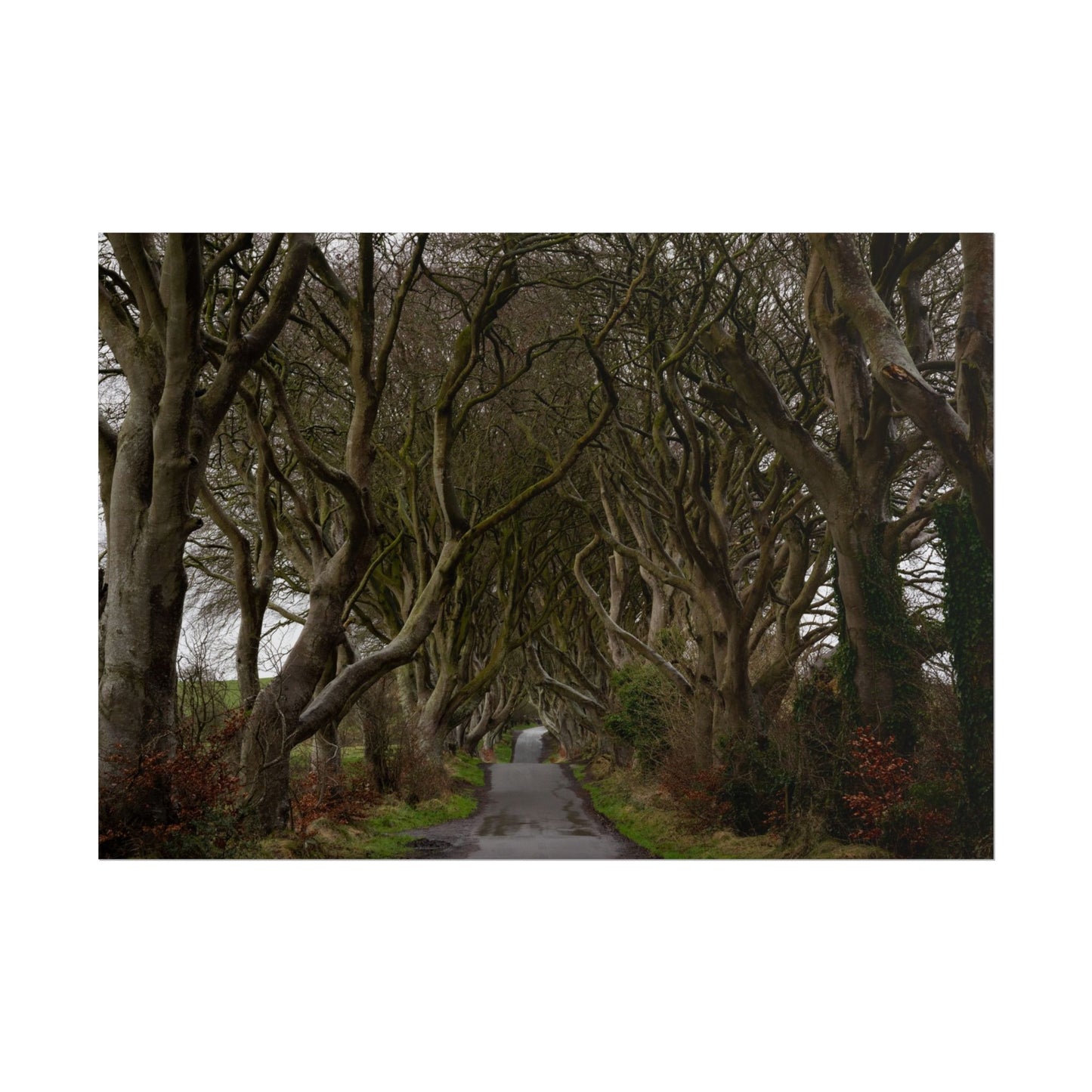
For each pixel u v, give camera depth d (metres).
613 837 20.78
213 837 13.23
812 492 19.08
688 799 19.83
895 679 17.83
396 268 20.23
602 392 24.30
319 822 17.52
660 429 22.48
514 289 19.61
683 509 20.47
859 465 18.75
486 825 23.11
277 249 15.07
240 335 14.48
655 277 19.41
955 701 16.73
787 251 19.89
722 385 22.39
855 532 18.52
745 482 22.80
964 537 16.48
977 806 15.61
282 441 21.75
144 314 14.13
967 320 16.84
